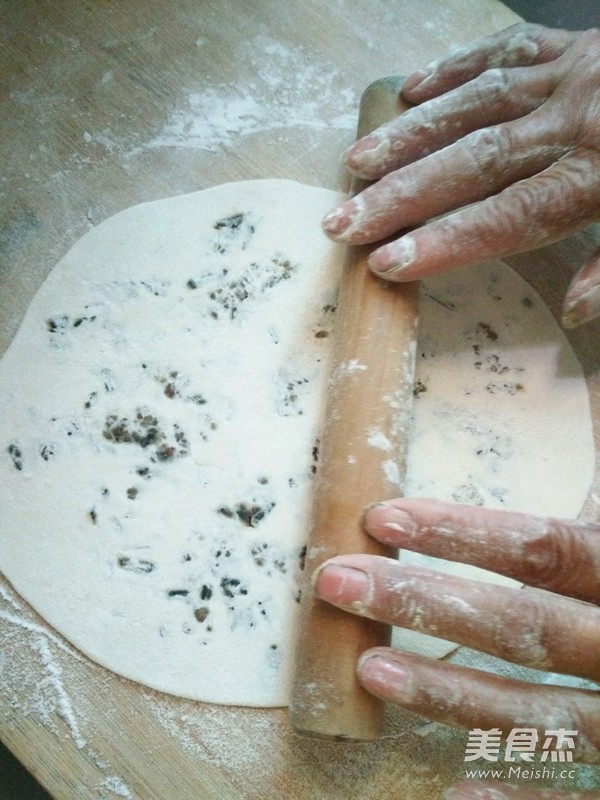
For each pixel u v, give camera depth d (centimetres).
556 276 29
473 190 25
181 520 26
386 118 27
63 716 25
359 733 21
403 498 22
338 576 21
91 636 25
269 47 31
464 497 26
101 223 28
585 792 22
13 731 24
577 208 24
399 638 25
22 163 29
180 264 28
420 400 27
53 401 27
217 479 26
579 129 25
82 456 26
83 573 25
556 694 22
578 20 36
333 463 23
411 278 24
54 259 28
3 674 25
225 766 24
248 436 26
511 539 22
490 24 32
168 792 24
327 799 24
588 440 27
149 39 31
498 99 26
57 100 30
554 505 27
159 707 25
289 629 25
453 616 21
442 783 25
